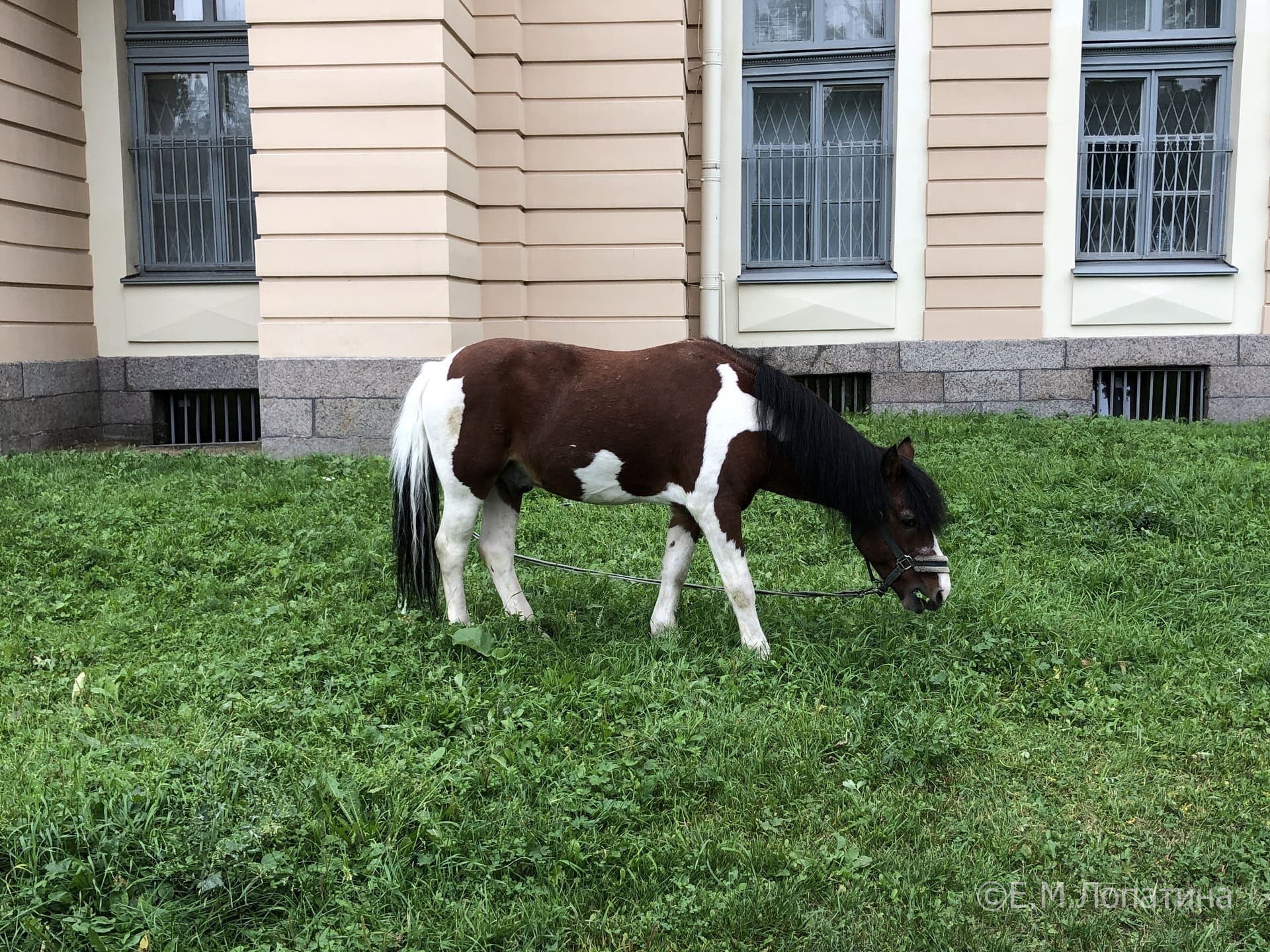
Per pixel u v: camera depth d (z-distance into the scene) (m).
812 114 11.48
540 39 10.25
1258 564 5.85
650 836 3.30
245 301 11.33
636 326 10.57
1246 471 7.57
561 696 4.14
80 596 5.45
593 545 6.46
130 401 11.49
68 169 10.94
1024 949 2.87
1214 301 11.09
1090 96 11.25
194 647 4.77
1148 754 3.86
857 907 2.99
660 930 2.88
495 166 10.25
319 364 9.27
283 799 3.33
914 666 4.53
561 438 4.56
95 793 3.27
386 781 3.46
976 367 11.20
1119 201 11.36
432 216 9.12
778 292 11.34
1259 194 10.97
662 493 4.63
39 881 2.85
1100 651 4.73
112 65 11.13
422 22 8.89
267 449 9.39
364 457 8.98
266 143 9.07
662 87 10.27
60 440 10.74
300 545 6.32
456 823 3.27
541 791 3.47
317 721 3.95
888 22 11.20
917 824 3.40
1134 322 11.11
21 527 6.55
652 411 4.49
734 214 11.38
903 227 11.20
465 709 4.02
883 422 10.03
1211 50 11.01
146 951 2.69
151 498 7.36
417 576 4.93
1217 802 3.55
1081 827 3.43
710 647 4.76
